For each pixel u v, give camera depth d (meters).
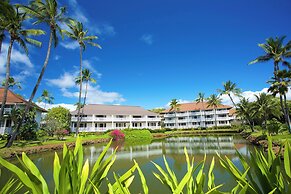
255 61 25.91
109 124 49.91
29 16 17.81
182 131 54.25
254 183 1.68
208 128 56.09
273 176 1.56
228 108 63.53
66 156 1.40
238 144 21.30
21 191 5.64
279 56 24.42
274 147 12.48
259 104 35.19
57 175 1.47
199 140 29.19
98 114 48.03
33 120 24.42
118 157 14.36
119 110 54.00
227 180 6.96
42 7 18.72
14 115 21.78
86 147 21.86
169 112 71.25
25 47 17.25
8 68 16.55
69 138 28.00
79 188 1.51
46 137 26.53
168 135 45.53
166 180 1.86
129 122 52.00
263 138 18.69
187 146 21.25
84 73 37.78
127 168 10.42
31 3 18.53
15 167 1.17
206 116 65.25
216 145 21.20
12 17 15.42
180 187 1.53
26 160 1.38
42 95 55.03
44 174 9.11
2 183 7.23
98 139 28.41
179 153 15.89
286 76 22.92
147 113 56.50
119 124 51.00
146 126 54.34
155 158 13.63
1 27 15.96
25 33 16.94
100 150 18.69
